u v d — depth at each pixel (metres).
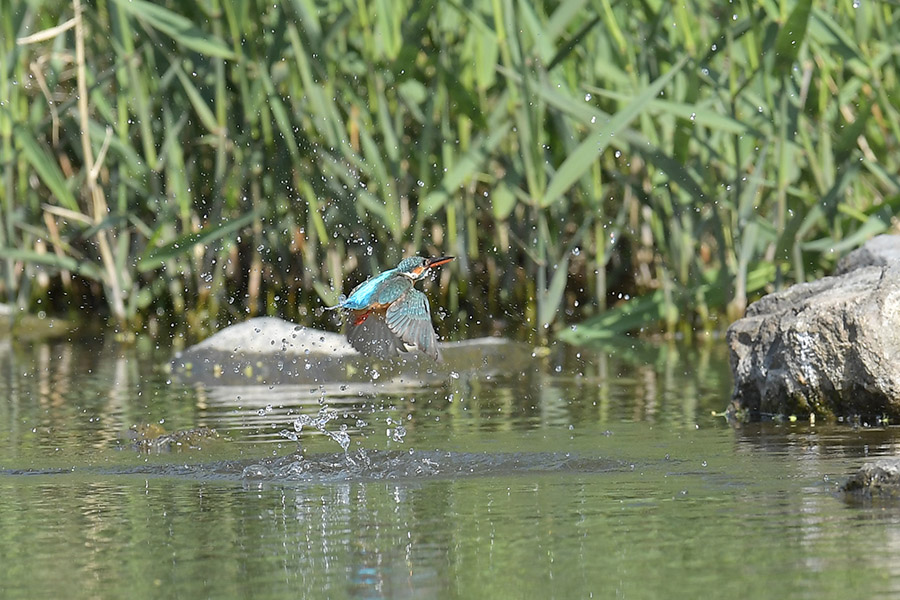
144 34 15.48
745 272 15.66
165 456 9.16
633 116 13.81
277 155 16.36
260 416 11.20
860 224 15.55
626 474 8.07
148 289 18.59
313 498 7.59
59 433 10.37
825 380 9.95
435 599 5.55
